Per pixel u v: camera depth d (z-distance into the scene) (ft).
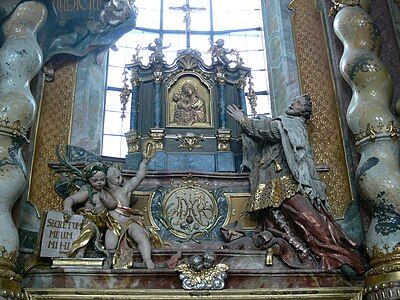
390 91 19.40
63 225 17.65
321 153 21.71
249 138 21.48
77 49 23.52
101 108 24.31
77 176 19.79
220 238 20.18
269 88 25.36
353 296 17.06
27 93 18.61
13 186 17.06
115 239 18.17
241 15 29.81
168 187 20.97
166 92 23.81
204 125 23.35
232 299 16.69
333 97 22.56
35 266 17.26
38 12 20.35
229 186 21.21
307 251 18.22
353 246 18.26
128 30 23.90
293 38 25.09
